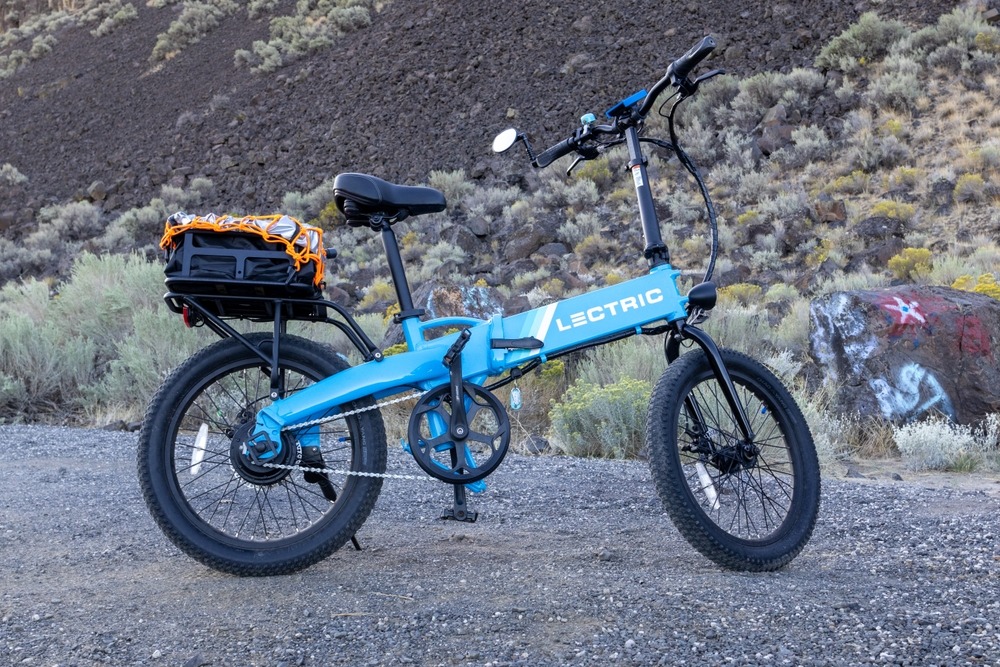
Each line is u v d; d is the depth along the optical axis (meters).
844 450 8.00
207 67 44.88
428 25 39.91
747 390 3.79
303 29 44.22
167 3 55.25
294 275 3.29
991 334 8.41
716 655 2.47
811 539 3.94
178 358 9.28
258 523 4.18
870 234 19.55
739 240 20.94
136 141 39.53
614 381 9.06
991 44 26.25
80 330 10.77
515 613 2.83
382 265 23.77
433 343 3.53
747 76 29.89
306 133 35.97
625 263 21.12
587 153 4.01
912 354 8.42
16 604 2.99
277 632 2.69
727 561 3.32
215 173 35.31
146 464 3.34
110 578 3.31
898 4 30.12
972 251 18.20
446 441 3.36
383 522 4.29
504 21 38.28
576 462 6.32
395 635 2.65
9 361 9.45
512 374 3.54
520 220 24.52
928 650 2.48
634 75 32.25
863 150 23.20
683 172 25.38
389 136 33.88
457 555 3.62
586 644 2.57
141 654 2.55
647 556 3.60
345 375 3.43
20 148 42.78
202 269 3.25
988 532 3.92
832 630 2.65
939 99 25.16
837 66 28.20
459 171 29.12
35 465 5.79
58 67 51.16
